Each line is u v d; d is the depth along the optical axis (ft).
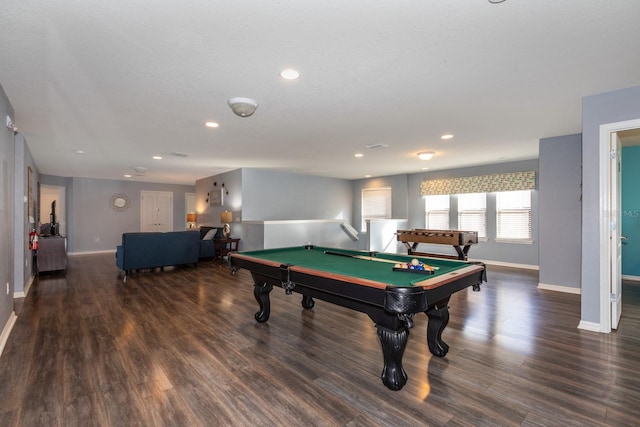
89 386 6.81
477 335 9.62
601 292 9.83
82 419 5.73
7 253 9.85
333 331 10.04
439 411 5.99
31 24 5.69
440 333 8.31
